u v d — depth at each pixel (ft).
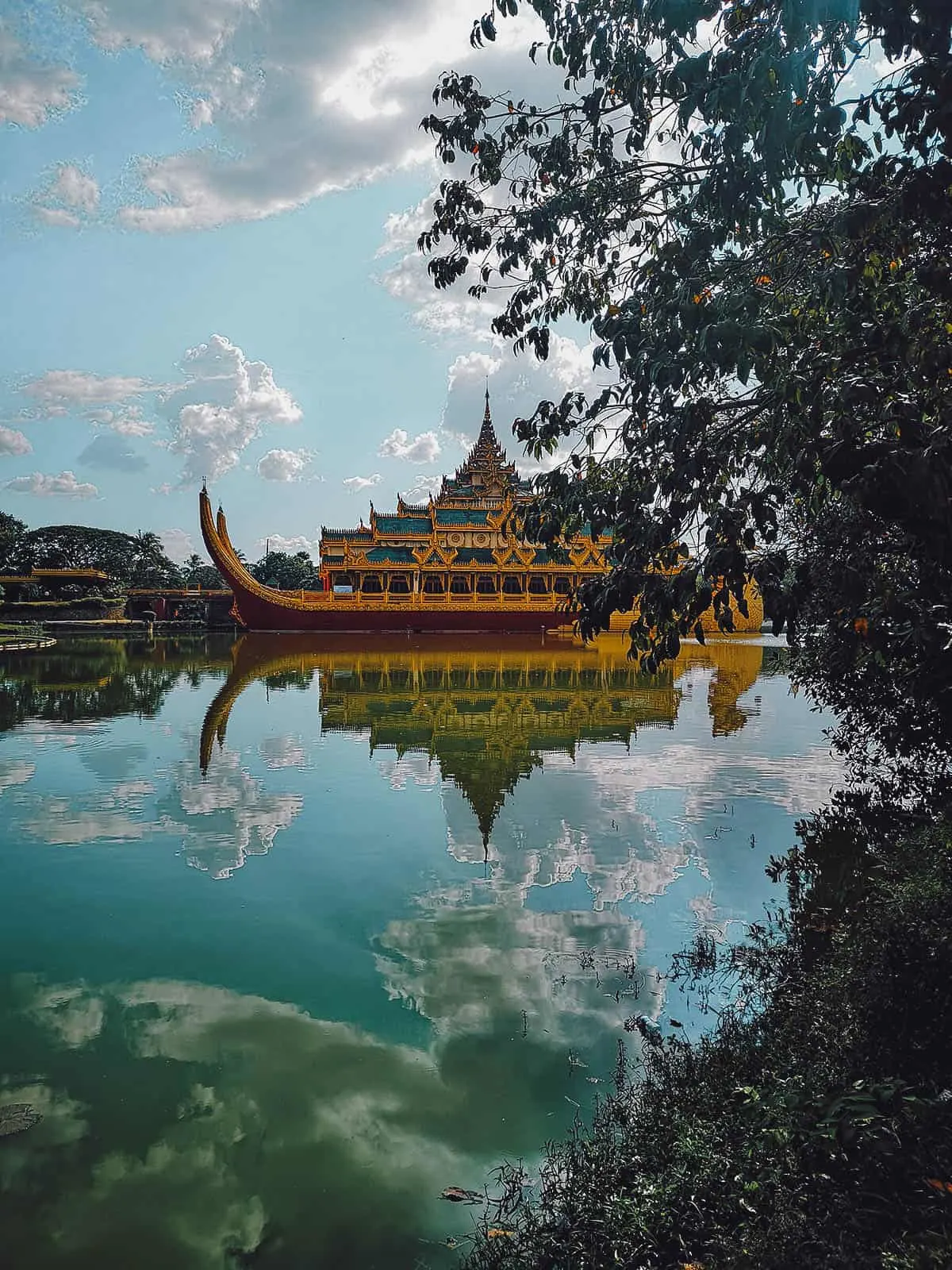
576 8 17.10
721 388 15.84
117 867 28.19
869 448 11.07
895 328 12.01
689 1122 13.65
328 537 255.50
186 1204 12.53
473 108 19.02
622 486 18.22
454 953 21.40
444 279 20.25
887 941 17.40
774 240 15.07
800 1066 14.60
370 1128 14.39
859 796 35.27
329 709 70.38
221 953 21.52
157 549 344.49
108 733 56.59
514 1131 14.29
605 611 15.57
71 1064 16.39
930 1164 10.84
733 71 12.74
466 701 76.48
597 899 25.16
